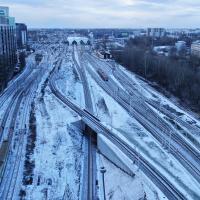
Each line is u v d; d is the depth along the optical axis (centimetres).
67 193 4806
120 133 6988
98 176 5409
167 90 11531
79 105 9238
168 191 4800
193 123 8100
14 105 9238
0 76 11300
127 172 5344
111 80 13162
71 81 12562
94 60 19200
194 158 6100
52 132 7100
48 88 11381
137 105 9512
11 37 15725
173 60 15400
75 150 6312
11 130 7225
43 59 19250
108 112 8675
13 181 5097
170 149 6412
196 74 11800
